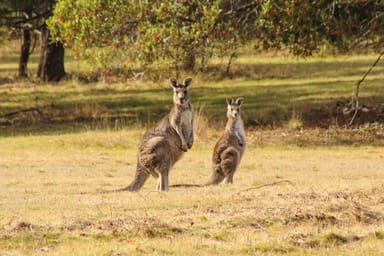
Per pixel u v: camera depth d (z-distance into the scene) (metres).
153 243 26.38
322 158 55.72
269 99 85.00
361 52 113.50
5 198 37.12
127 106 85.12
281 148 61.62
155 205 32.97
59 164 53.06
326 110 76.12
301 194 34.62
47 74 102.94
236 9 66.50
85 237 27.33
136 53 67.19
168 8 65.44
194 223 28.92
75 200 35.25
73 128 73.00
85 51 69.06
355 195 34.22
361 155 57.22
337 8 65.88
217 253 25.38
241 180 43.75
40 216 30.58
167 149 39.50
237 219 29.12
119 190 39.38
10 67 124.25
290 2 62.31
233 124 42.88
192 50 66.12
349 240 26.95
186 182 44.41
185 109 39.84
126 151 60.56
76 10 68.38
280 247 25.95
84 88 96.50
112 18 67.69
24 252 25.61
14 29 95.50
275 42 68.81
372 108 75.00
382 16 64.31
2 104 87.62
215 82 98.06
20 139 66.88
